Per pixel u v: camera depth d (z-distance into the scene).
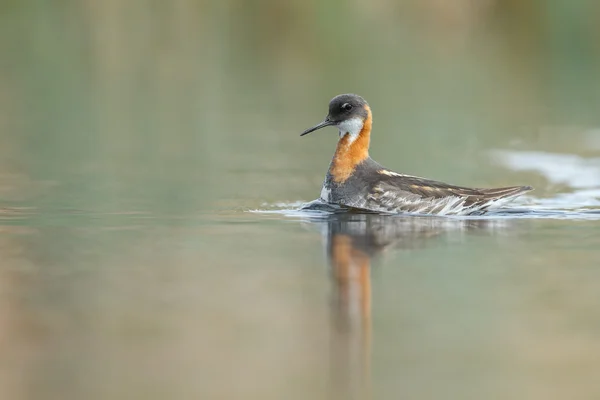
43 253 11.62
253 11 34.47
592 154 20.67
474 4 35.19
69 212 14.38
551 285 10.33
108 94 27.97
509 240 12.62
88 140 21.67
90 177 17.42
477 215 14.63
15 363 7.89
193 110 26.00
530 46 34.47
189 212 14.52
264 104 26.95
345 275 10.73
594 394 7.33
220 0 34.56
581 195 16.52
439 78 31.42
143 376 7.64
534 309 9.48
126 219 13.90
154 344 8.38
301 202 15.59
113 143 21.38
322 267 11.08
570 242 12.48
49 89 28.33
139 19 34.28
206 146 21.34
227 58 33.62
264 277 10.60
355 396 7.32
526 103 27.59
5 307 9.35
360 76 31.23
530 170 18.98
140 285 10.20
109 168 18.42
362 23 34.69
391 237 12.79
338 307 9.50
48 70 30.77
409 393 7.40
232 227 13.44
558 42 33.84
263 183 17.19
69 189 16.23
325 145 21.84
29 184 16.62
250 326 8.90
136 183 16.94
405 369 7.90
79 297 9.72
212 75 31.27
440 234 13.03
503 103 27.47
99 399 7.16
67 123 23.84
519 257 11.62
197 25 34.69
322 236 12.83
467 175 18.34
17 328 8.74
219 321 9.04
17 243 12.16
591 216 14.51
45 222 13.61
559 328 8.91
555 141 22.19
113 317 9.09
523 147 21.42
